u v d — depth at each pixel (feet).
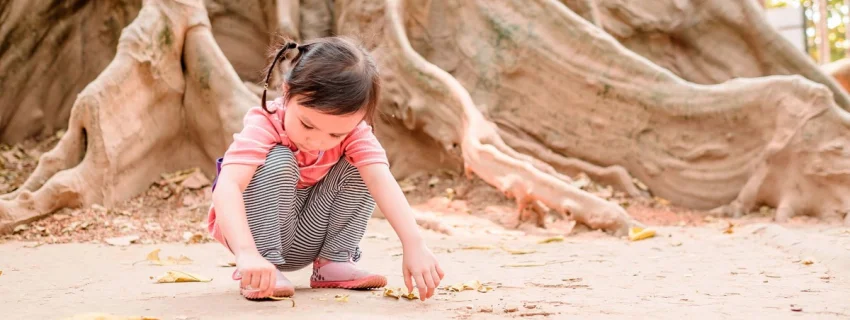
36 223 20.30
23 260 14.85
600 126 26.00
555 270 12.90
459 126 25.05
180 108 25.50
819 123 23.16
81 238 19.10
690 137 25.05
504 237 19.99
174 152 25.62
